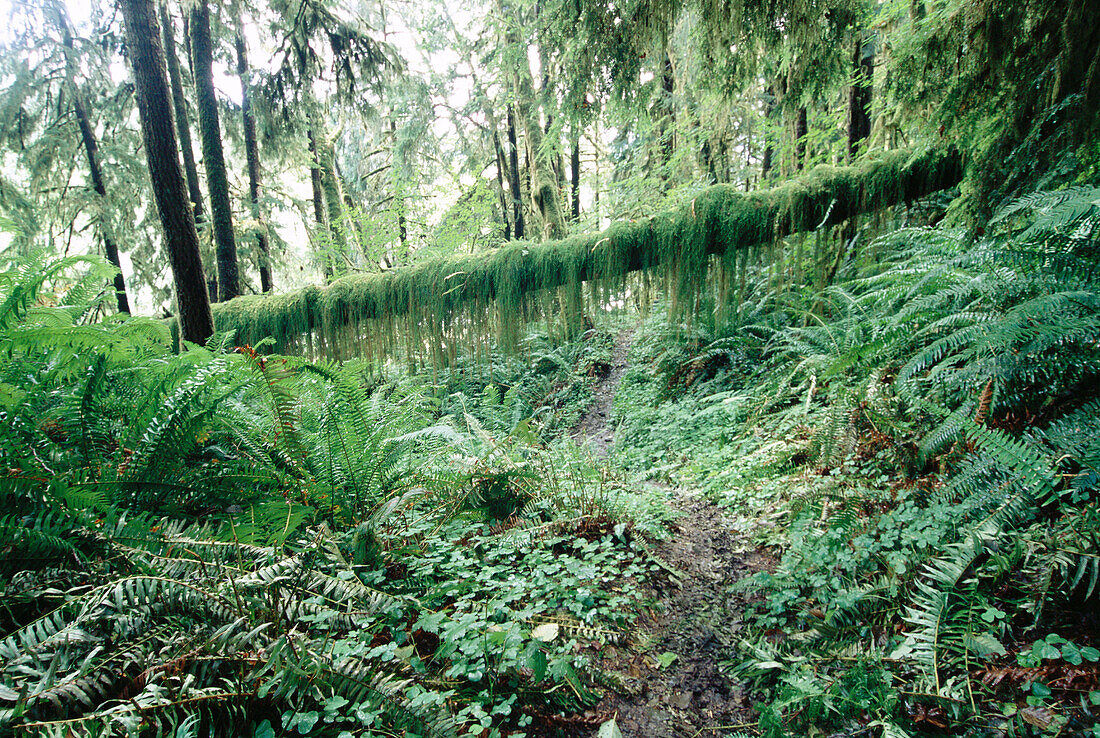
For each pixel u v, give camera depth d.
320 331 7.35
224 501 2.46
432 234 11.72
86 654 1.39
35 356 2.76
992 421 2.62
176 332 7.23
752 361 5.97
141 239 10.33
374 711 1.40
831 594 2.34
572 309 6.38
